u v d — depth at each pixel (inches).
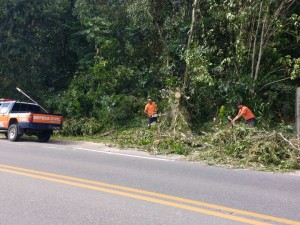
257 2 619.2
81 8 886.4
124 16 872.9
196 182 309.4
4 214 212.1
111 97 789.2
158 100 778.8
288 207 239.1
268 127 611.5
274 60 687.7
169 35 795.4
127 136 604.4
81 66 885.2
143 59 853.8
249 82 643.5
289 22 645.9
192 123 681.6
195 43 679.7
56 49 973.2
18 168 343.6
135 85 831.7
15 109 668.7
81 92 831.7
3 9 844.6
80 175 322.3
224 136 490.0
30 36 885.8
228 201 249.9
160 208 228.1
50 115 636.7
